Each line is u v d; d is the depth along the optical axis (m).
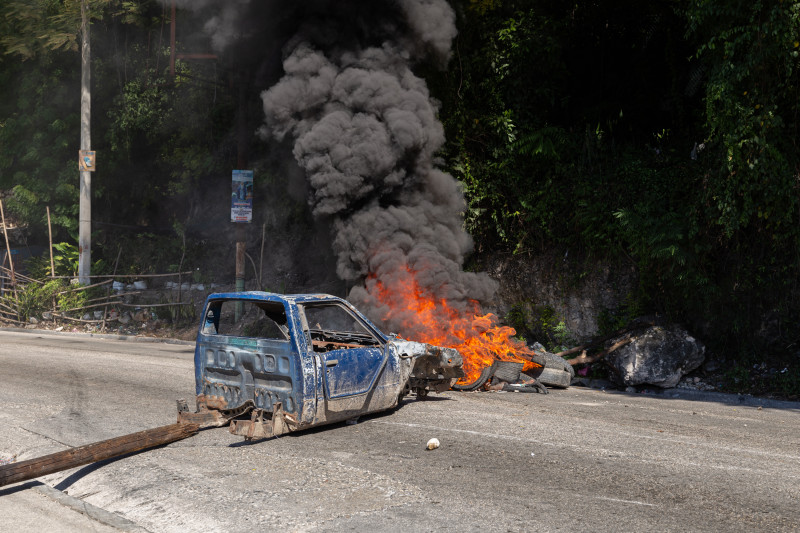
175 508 5.16
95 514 5.01
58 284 22.14
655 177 14.19
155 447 6.90
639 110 16.22
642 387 12.76
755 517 4.93
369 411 7.95
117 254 25.36
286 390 7.06
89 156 21.64
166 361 13.68
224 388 7.62
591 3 16.39
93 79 25.83
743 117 11.50
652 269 13.70
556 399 10.41
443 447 6.85
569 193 15.05
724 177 12.20
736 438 7.66
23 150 26.02
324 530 4.64
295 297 7.45
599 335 14.35
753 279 12.95
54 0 24.67
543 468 6.14
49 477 6.12
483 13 16.08
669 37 15.45
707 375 12.98
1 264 25.03
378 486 5.57
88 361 13.49
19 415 8.38
